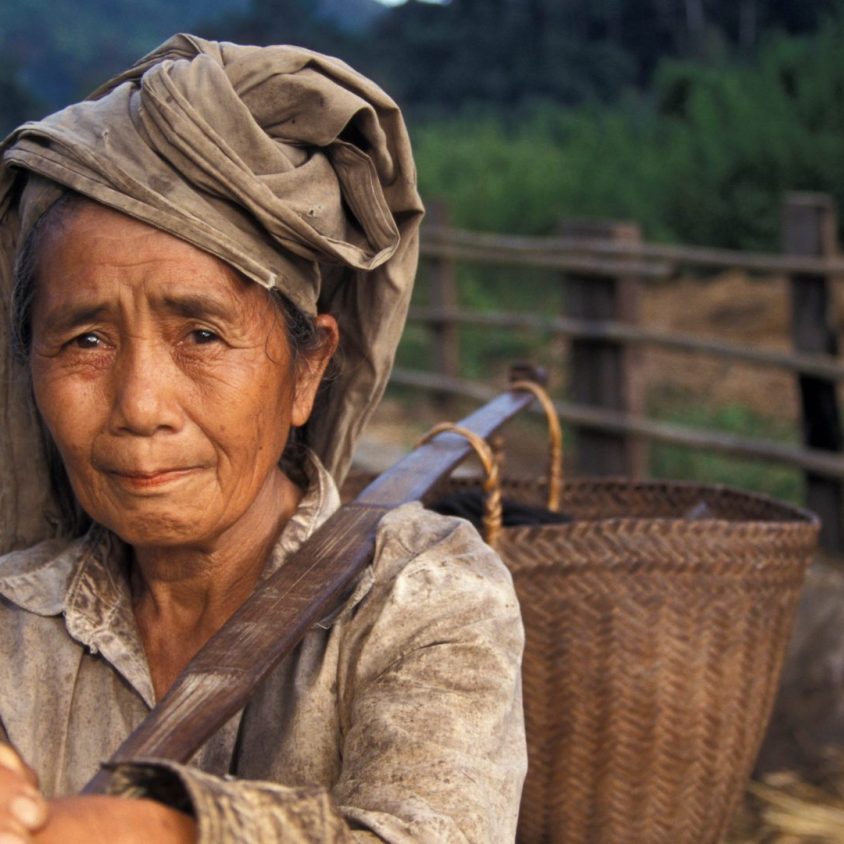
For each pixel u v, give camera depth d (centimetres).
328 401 133
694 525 171
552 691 171
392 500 128
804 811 256
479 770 96
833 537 464
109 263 103
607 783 175
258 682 94
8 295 120
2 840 68
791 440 695
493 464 160
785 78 1437
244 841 75
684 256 506
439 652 103
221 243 103
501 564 112
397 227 121
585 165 1450
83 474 108
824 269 462
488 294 1155
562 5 5141
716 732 178
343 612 110
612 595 170
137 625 121
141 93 104
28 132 106
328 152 111
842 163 1166
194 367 105
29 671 116
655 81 1880
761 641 180
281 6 6153
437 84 5225
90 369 106
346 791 96
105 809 74
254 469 111
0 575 119
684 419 752
